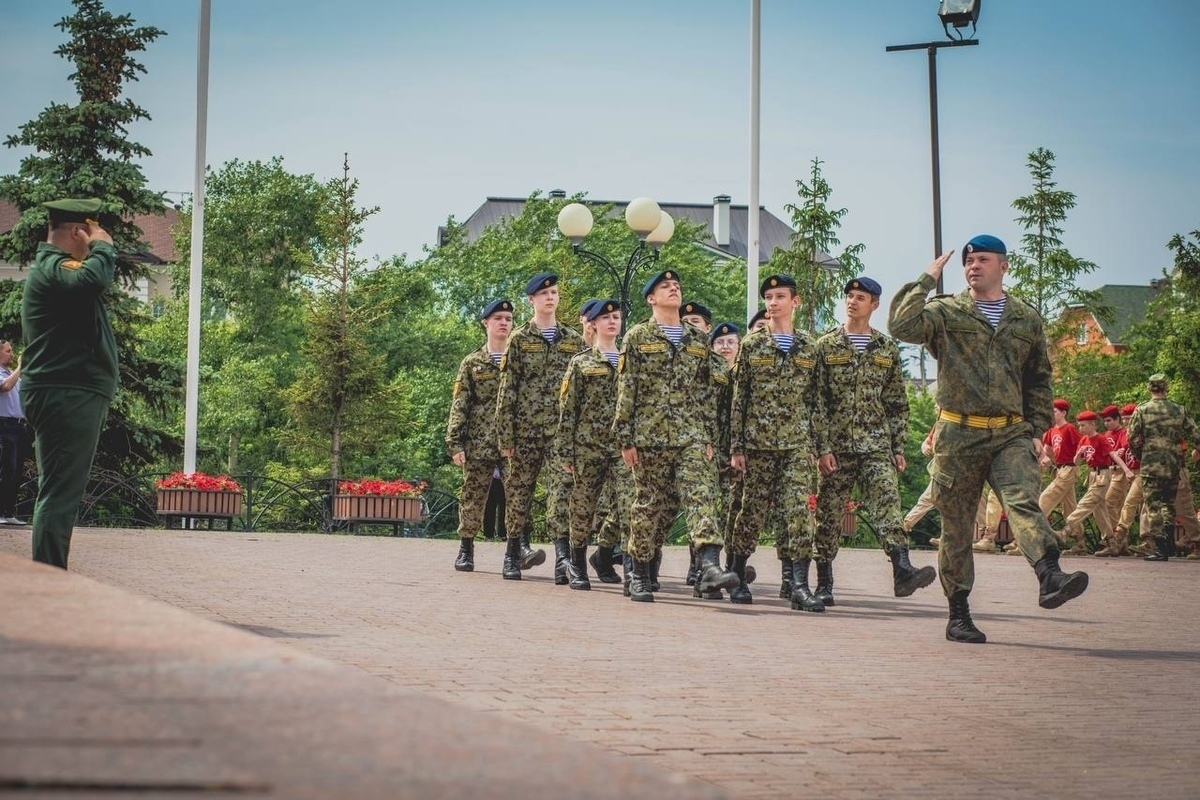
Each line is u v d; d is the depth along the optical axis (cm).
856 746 523
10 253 2961
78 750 185
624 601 1112
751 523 1147
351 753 188
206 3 2386
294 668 247
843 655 805
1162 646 909
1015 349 864
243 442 4988
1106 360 4525
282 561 1368
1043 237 4822
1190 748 548
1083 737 564
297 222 6244
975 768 494
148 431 3017
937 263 865
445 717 213
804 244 4822
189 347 2367
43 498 761
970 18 2164
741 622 978
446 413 4878
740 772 465
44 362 759
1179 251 4184
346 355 3475
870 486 1124
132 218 3105
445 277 6456
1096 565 1973
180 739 193
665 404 1098
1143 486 2181
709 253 8906
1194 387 3431
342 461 4275
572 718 546
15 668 243
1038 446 876
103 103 3022
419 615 916
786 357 1125
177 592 998
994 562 1919
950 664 780
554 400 1283
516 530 1305
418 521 2305
